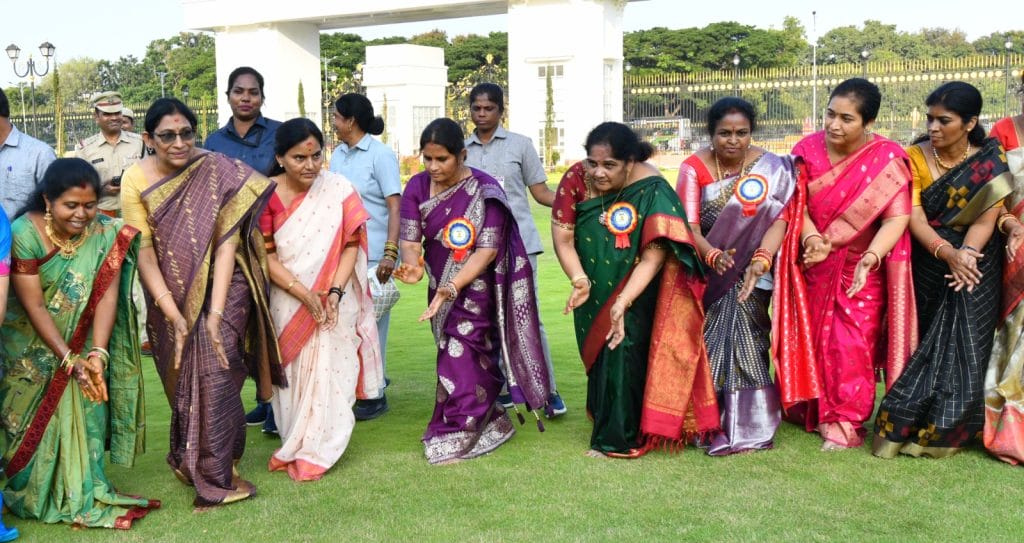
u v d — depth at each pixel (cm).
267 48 3372
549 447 479
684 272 452
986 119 2133
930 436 441
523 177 574
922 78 2288
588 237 457
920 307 479
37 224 380
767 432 468
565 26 2902
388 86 3691
